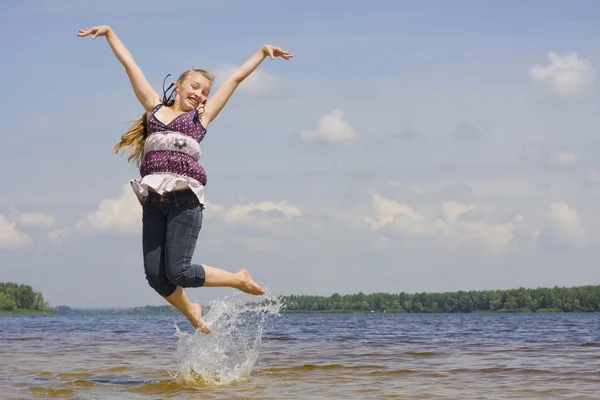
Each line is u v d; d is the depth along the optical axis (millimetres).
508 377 6941
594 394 5707
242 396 5551
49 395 5645
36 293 143000
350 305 138375
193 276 5480
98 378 6875
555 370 7566
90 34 5668
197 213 5430
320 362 8531
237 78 5793
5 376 7047
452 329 22875
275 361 8664
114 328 23672
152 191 5383
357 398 5457
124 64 5684
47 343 13148
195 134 5453
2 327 25391
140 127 5586
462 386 6230
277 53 5891
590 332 19297
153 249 5445
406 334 17688
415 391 5871
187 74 5609
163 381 6582
